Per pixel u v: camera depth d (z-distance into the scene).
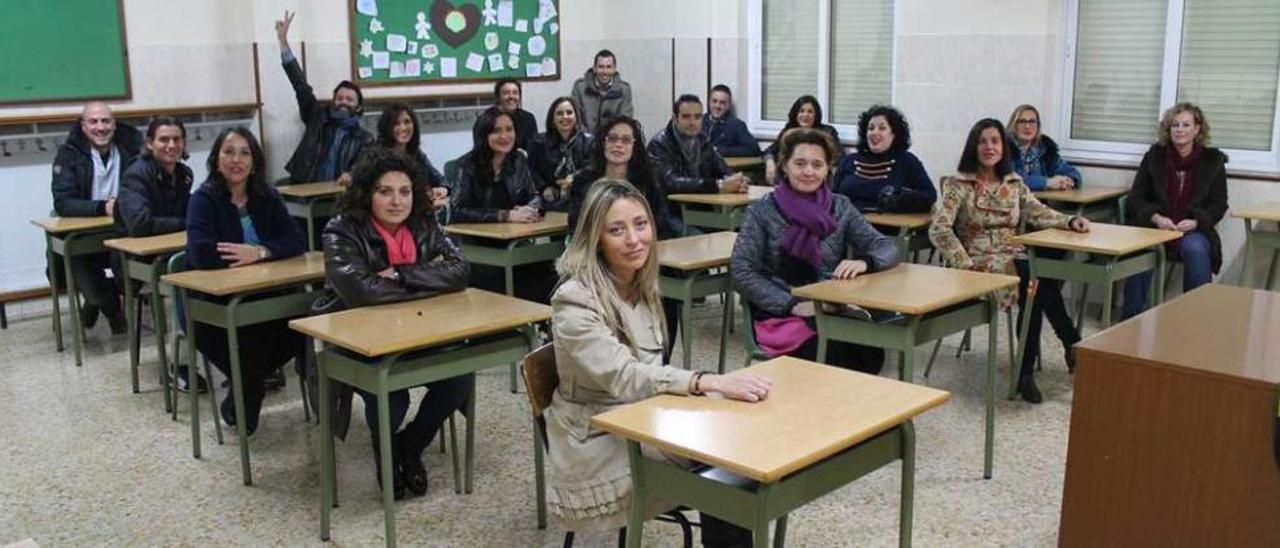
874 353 3.47
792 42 7.18
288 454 3.66
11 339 5.21
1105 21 5.55
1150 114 5.48
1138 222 5.03
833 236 3.58
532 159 5.79
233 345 3.31
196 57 6.20
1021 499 3.18
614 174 4.35
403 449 3.25
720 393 2.17
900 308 2.94
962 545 2.89
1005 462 3.46
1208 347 2.23
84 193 5.10
